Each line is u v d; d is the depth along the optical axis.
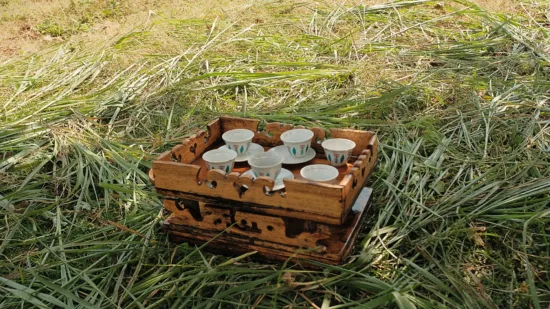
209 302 1.19
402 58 2.33
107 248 1.38
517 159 1.59
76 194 1.63
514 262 1.26
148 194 1.57
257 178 1.20
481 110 1.81
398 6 3.02
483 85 2.04
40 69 2.55
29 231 1.48
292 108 1.98
